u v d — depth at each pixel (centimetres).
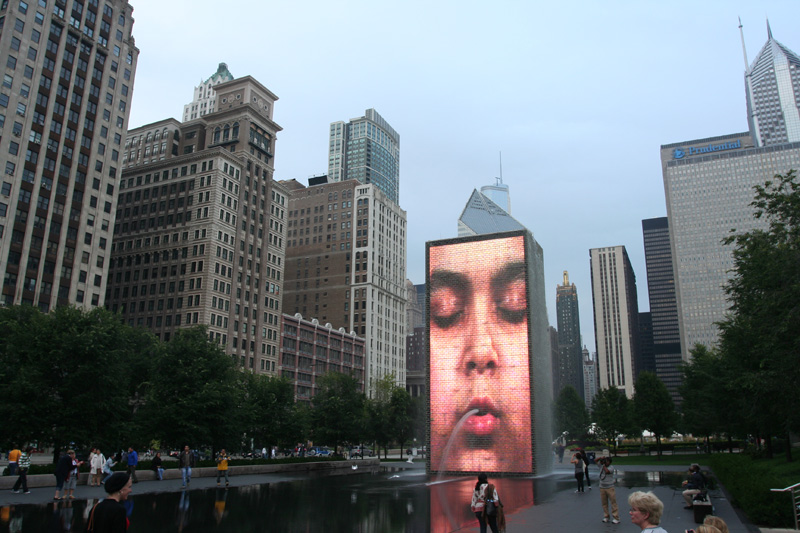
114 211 10450
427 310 5944
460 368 5669
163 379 5134
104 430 4322
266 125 14025
